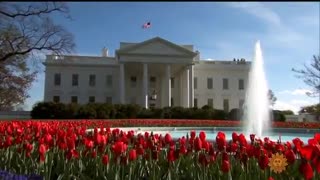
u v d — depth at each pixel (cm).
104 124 2645
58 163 662
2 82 3756
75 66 7000
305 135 2630
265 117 3012
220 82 7319
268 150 648
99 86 7012
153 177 565
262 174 527
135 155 584
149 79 7188
